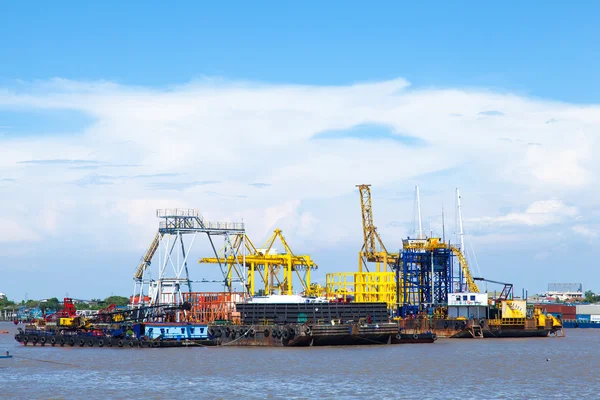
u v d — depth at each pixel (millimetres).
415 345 174000
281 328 164500
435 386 103375
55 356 145375
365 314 178750
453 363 131000
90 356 144500
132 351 155250
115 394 97562
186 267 186375
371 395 96125
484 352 154875
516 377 112625
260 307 174000
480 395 96125
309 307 172750
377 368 122812
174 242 185500
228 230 191750
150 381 108500
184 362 132000
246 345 167750
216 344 167625
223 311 186250
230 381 108000
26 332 183875
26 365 129750
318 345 166875
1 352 157375
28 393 98688
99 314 179375
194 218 186875
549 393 97812
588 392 98625
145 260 191000
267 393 97625
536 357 144625
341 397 94688
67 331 178750
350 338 168875
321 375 113938
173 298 186375
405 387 102438
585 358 143625
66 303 197500
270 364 128125
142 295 198625
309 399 93375
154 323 165250
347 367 123938
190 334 166750
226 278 191375
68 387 103375
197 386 103562
